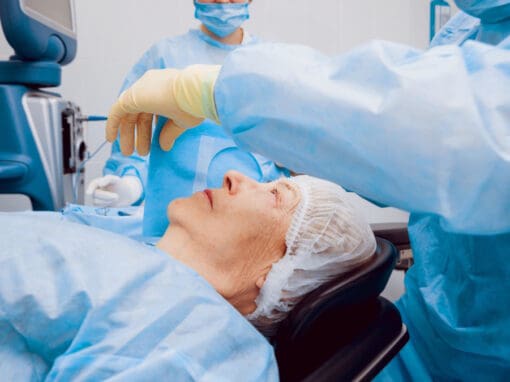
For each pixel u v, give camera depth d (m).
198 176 1.03
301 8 2.43
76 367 0.50
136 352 0.51
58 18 1.48
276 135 0.60
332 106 0.54
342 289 0.67
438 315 0.80
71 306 0.53
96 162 2.14
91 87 2.10
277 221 0.77
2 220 0.65
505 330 0.73
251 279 0.76
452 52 0.54
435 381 0.91
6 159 1.29
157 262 0.60
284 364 0.67
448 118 0.49
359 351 0.67
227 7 1.60
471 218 0.54
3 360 0.53
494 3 0.68
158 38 2.17
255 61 0.61
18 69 1.32
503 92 0.51
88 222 1.11
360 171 0.56
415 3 2.69
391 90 0.52
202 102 0.72
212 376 0.53
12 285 0.54
